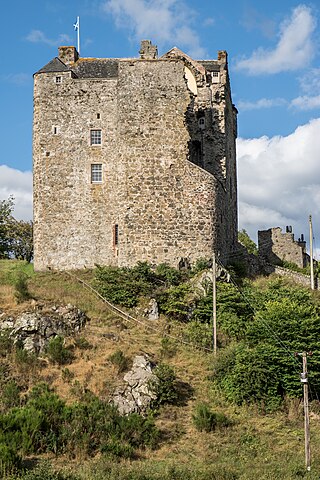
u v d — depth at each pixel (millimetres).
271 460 35031
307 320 45812
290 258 77062
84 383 40219
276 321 46438
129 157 57344
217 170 64938
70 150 58875
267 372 42281
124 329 48344
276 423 39688
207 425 38062
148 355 44188
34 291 51688
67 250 57844
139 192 56906
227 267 59438
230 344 47625
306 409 35625
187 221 56812
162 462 34219
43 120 59375
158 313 51094
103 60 63375
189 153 61125
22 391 39469
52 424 35688
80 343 44344
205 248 56688
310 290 61000
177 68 58531
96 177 58594
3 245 80375
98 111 59250
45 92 59719
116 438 35688
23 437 34125
